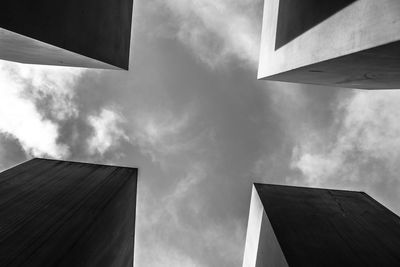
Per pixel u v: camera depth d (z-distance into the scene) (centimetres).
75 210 681
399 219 735
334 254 570
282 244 583
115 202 791
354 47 325
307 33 479
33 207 669
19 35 364
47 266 505
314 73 543
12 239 548
